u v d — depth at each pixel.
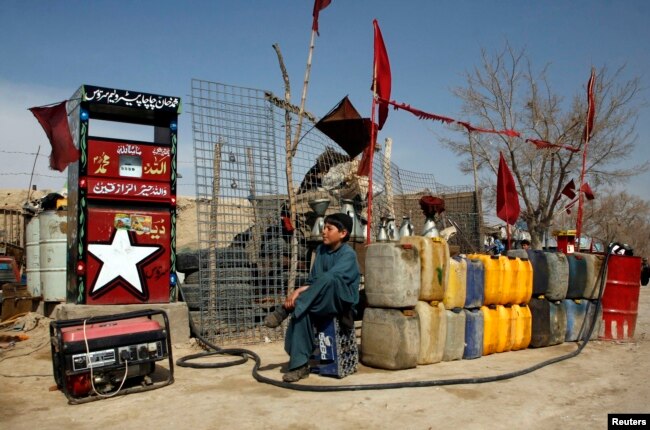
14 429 4.01
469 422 4.21
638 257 8.45
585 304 8.16
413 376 5.56
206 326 7.34
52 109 6.34
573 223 29.30
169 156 7.40
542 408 4.62
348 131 8.24
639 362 6.58
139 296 7.14
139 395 4.85
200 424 4.09
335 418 4.24
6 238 13.87
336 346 5.39
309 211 8.34
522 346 7.29
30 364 6.05
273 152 7.89
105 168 7.04
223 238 7.65
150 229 7.24
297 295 5.28
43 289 8.33
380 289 5.88
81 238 6.88
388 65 7.34
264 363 6.16
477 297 6.78
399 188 11.30
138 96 7.14
